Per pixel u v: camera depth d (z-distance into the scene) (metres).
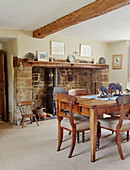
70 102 2.51
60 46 5.00
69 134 3.58
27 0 2.64
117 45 5.96
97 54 5.85
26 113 4.55
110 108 2.63
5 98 4.86
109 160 2.51
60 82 5.62
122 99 2.44
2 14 3.25
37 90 5.22
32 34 4.54
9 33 4.24
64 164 2.40
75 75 5.95
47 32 3.91
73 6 2.90
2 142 3.22
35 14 3.26
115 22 3.69
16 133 3.72
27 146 3.03
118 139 2.55
